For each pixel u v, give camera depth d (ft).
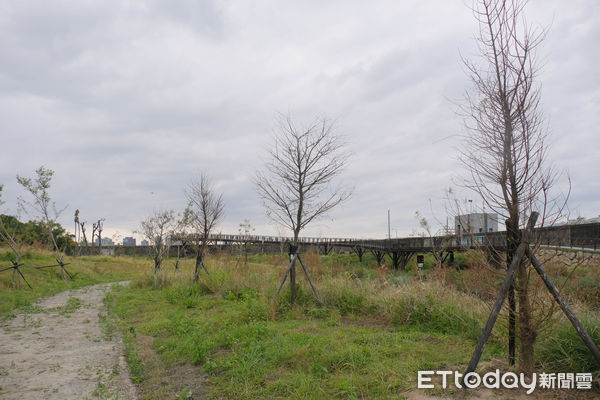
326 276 36.78
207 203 55.36
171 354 20.81
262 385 15.66
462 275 32.30
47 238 116.57
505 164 14.96
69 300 46.52
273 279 42.06
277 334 22.56
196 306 36.52
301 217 33.24
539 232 14.79
